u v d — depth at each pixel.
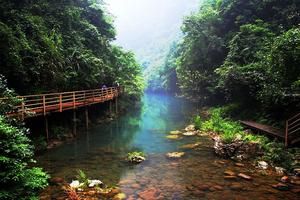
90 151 16.00
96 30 29.30
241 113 21.77
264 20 28.28
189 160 13.73
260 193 9.62
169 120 27.20
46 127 16.66
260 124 17.75
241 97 22.75
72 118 21.58
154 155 14.91
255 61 22.05
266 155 13.03
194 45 34.41
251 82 19.86
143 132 21.50
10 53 15.34
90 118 25.50
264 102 17.88
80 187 10.52
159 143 17.59
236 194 9.62
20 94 17.23
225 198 9.36
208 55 33.22
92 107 26.12
